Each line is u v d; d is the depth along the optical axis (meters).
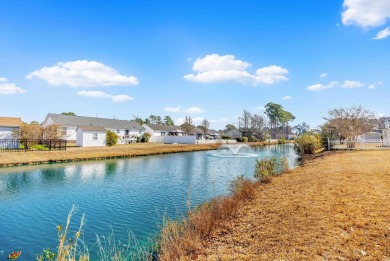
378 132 45.34
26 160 24.16
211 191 14.53
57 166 23.75
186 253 5.49
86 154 29.70
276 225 6.47
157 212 10.81
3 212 10.86
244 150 49.22
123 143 55.00
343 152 25.50
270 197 9.48
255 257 4.91
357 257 4.56
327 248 4.96
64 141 34.03
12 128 33.69
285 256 4.80
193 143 60.28
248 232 6.25
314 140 32.12
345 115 30.61
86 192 14.31
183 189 15.05
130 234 8.54
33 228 9.10
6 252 7.32
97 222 9.69
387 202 7.50
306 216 6.86
